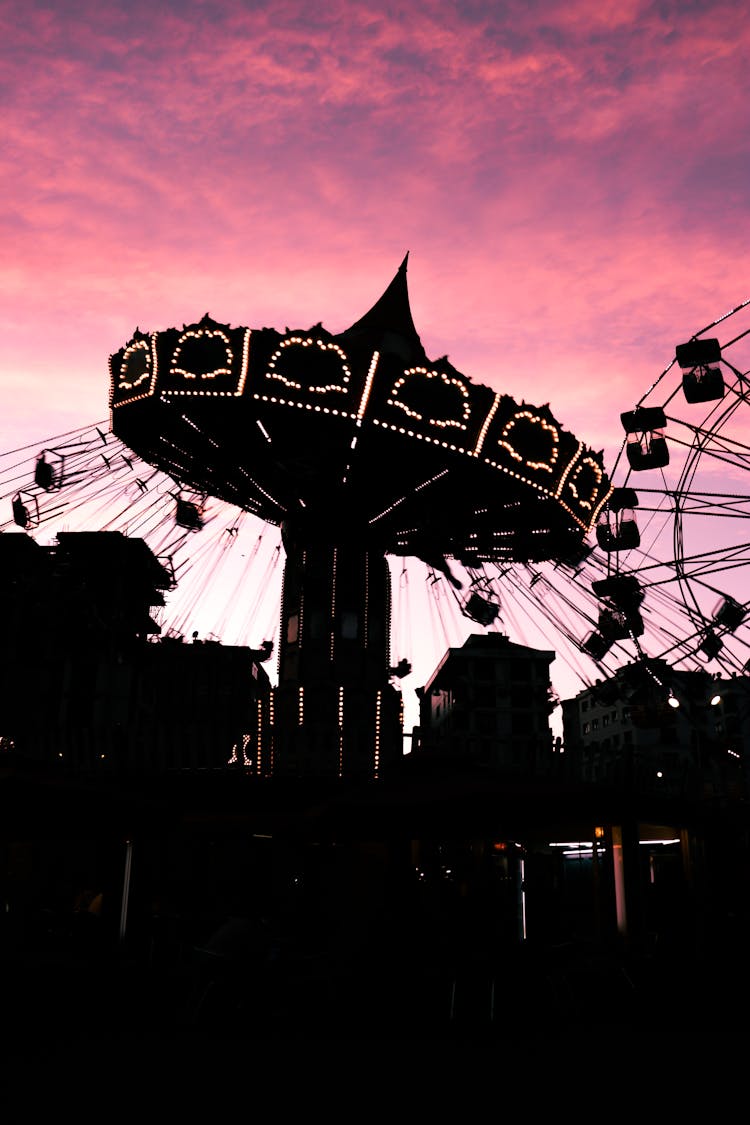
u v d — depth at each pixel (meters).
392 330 24.20
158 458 24.23
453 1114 7.47
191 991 11.93
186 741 18.55
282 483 24.31
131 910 17.38
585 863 24.62
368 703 22.61
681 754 74.50
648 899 19.31
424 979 13.43
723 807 19.23
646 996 13.73
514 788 14.02
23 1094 7.83
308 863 17.45
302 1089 8.18
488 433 21.72
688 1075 8.76
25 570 36.94
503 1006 12.82
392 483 23.92
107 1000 12.93
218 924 17.12
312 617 23.55
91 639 37.19
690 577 19.25
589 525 25.48
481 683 72.69
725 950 17.36
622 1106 7.72
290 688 22.80
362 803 13.75
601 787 13.96
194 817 17.08
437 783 14.56
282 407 20.48
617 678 24.36
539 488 23.06
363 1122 7.25
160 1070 8.80
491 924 15.98
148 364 20.61
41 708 35.59
